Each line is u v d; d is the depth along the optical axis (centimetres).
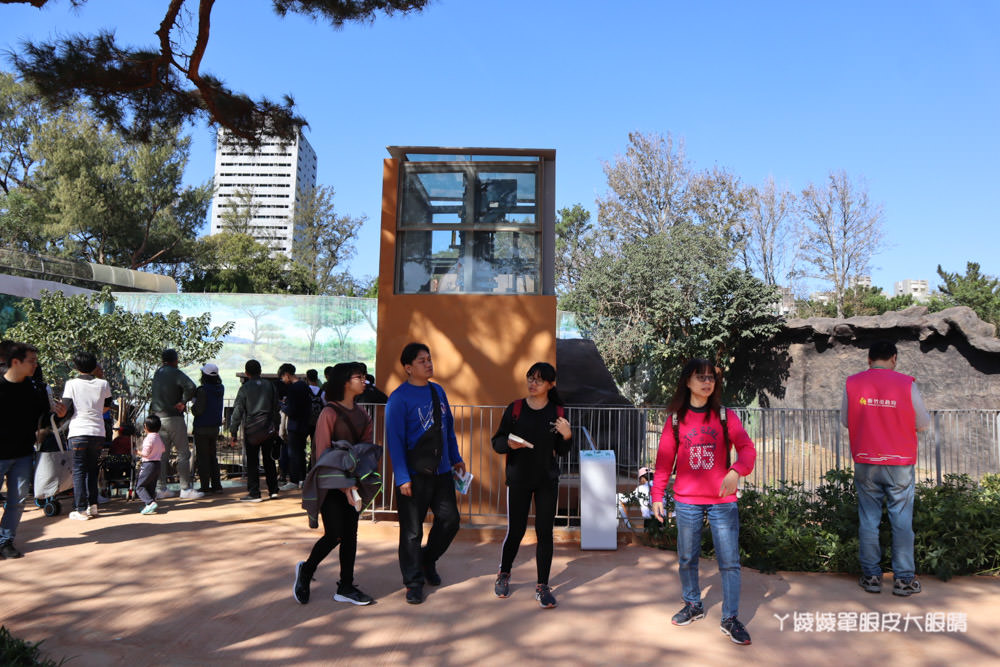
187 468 866
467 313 722
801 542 551
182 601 447
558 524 732
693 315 2225
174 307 1864
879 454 497
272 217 14288
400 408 457
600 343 2245
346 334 1891
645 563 567
